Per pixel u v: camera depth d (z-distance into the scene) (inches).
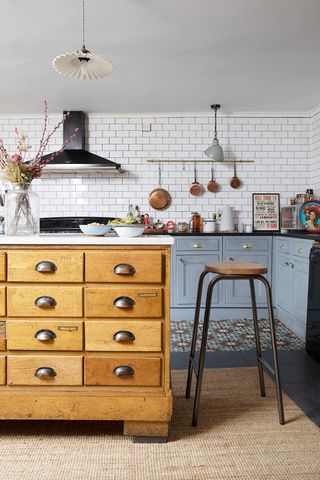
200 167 193.3
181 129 192.7
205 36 115.0
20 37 114.7
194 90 160.7
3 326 71.7
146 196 193.2
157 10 100.7
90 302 71.4
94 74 99.9
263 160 193.0
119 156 192.9
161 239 71.2
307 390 95.8
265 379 102.7
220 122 192.7
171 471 64.1
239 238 167.5
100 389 72.1
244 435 75.0
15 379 71.8
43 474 63.4
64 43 118.7
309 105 182.1
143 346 71.6
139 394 71.8
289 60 132.1
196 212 192.4
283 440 73.2
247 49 123.6
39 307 71.6
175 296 167.0
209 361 116.5
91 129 192.7
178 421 80.3
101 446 71.4
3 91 160.7
